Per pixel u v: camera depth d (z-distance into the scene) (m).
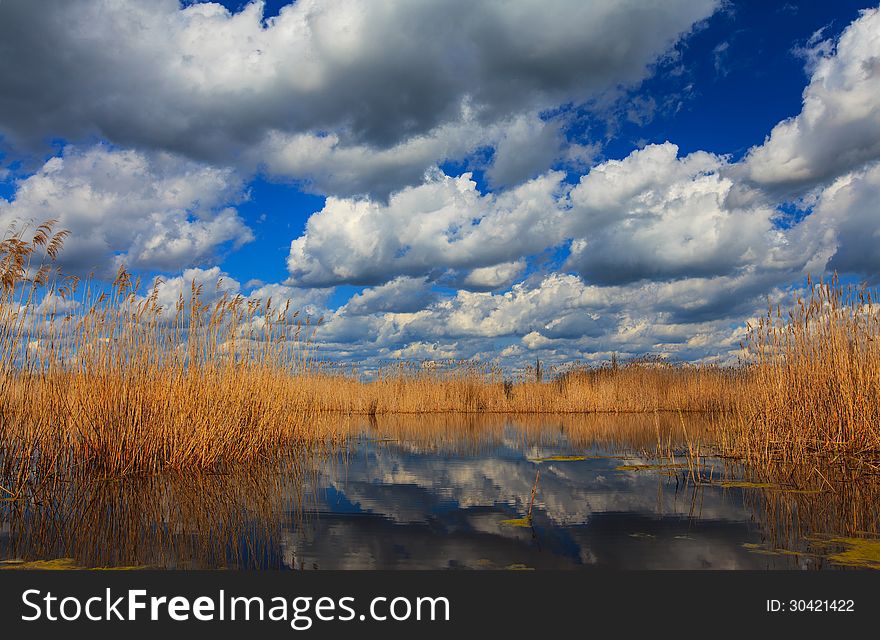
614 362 33.81
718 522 8.84
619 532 8.34
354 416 30.61
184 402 13.15
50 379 11.65
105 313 12.34
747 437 14.29
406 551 7.52
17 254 10.79
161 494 10.68
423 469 13.91
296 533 8.31
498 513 9.51
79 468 11.98
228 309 15.13
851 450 13.12
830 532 8.23
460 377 34.09
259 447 15.70
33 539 7.95
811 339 14.48
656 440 19.25
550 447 17.89
